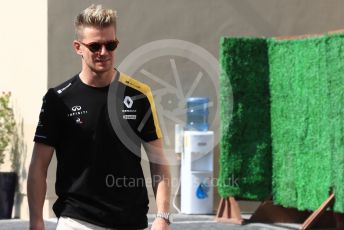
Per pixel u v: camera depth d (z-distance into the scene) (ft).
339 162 58.70
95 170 27.25
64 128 27.55
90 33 26.96
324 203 59.98
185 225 64.85
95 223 27.04
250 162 66.80
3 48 74.69
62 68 69.77
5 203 70.95
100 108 27.43
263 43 66.64
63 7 69.82
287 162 64.80
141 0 72.90
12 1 73.41
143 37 72.90
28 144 70.69
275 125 66.03
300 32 76.84
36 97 70.13
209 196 71.82
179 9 73.82
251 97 66.69
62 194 27.53
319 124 60.95
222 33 74.90
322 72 60.34
